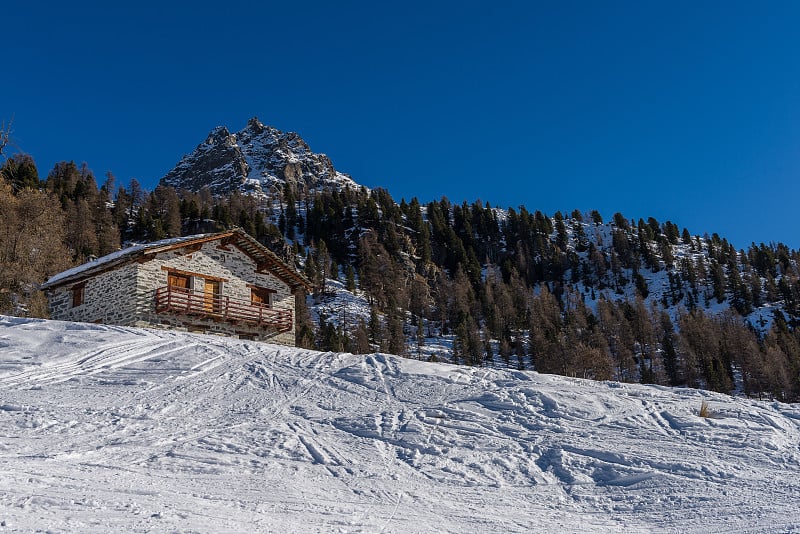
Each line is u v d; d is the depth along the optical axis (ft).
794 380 220.23
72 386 41.93
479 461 30.96
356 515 22.02
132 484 22.61
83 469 24.26
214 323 85.15
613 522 23.84
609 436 35.17
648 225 558.15
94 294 82.99
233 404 39.70
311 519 20.83
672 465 30.30
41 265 124.77
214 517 19.42
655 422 38.27
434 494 26.05
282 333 93.97
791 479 28.81
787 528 22.27
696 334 283.38
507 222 565.53
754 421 39.37
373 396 43.14
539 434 35.42
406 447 32.45
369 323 258.16
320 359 56.29
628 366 245.24
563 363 229.45
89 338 58.39
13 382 42.04
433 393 44.11
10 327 60.75
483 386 46.32
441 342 280.31
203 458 27.73
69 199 321.11
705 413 40.40
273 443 31.19
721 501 25.79
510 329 309.42
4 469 22.88
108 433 31.37
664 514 24.61
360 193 520.42
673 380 250.37
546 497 26.89
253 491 23.57
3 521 16.30
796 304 360.69
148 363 50.75
